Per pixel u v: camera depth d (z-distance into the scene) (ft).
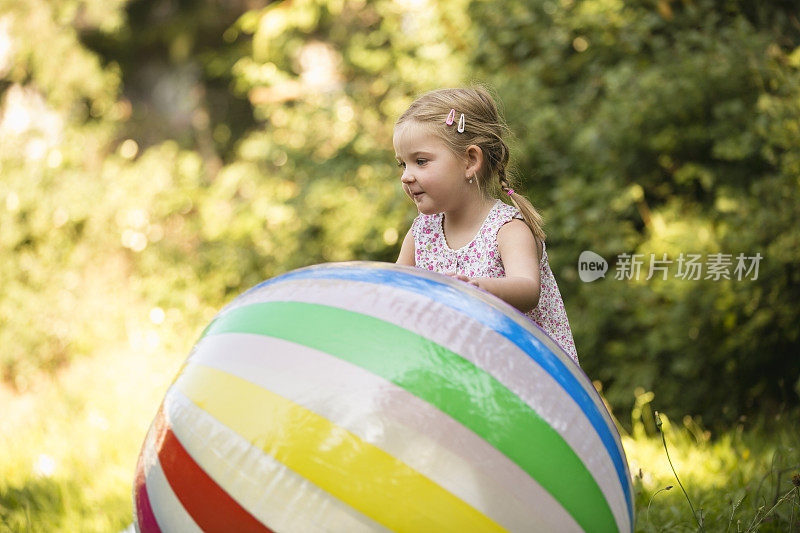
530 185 18.85
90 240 26.58
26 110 30.53
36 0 30.60
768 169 17.28
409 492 6.19
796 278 15.58
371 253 21.48
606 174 18.20
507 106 19.07
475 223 9.45
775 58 16.96
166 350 23.70
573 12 20.04
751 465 12.89
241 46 35.35
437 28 21.63
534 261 8.97
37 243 26.71
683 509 11.07
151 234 26.48
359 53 23.44
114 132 32.09
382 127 22.91
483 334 6.95
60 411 21.44
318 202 22.58
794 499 9.96
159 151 29.04
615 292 17.13
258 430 6.43
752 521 10.05
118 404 20.38
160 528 6.84
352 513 6.17
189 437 6.67
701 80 17.07
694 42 18.20
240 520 6.37
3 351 25.88
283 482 6.29
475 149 9.16
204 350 7.16
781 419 15.44
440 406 6.42
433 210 9.23
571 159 18.85
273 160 24.64
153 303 25.21
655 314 16.61
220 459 6.48
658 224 16.97
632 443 14.74
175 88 36.47
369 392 6.41
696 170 17.51
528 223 9.38
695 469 13.16
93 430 18.65
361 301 6.98
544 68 20.20
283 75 25.98
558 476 6.56
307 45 30.42
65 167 27.63
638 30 18.63
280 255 23.52
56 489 14.43
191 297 25.00
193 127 36.04
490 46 20.62
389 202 21.24
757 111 16.61
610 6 18.98
